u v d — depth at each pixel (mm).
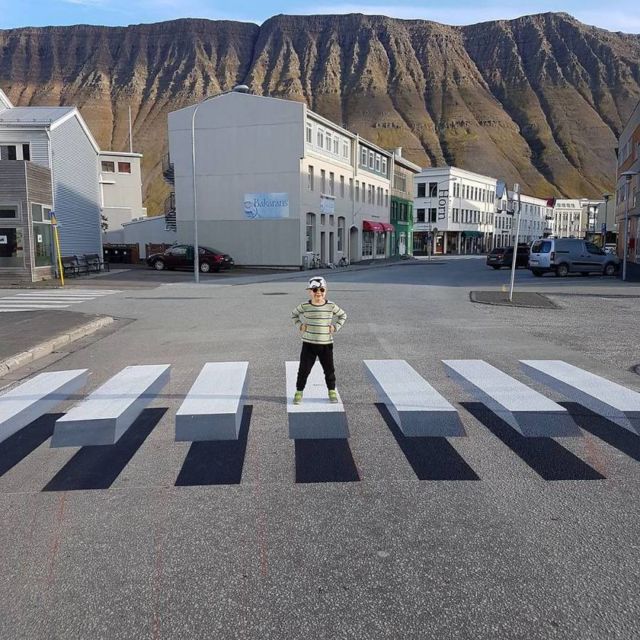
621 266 31500
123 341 11336
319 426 5953
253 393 7262
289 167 38844
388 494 4438
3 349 9727
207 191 40594
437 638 2869
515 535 3824
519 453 5250
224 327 12930
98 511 4199
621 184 51781
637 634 2891
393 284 25406
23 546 3738
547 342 10734
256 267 40062
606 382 7684
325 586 3285
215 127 40062
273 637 2889
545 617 3014
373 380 7801
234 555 3605
